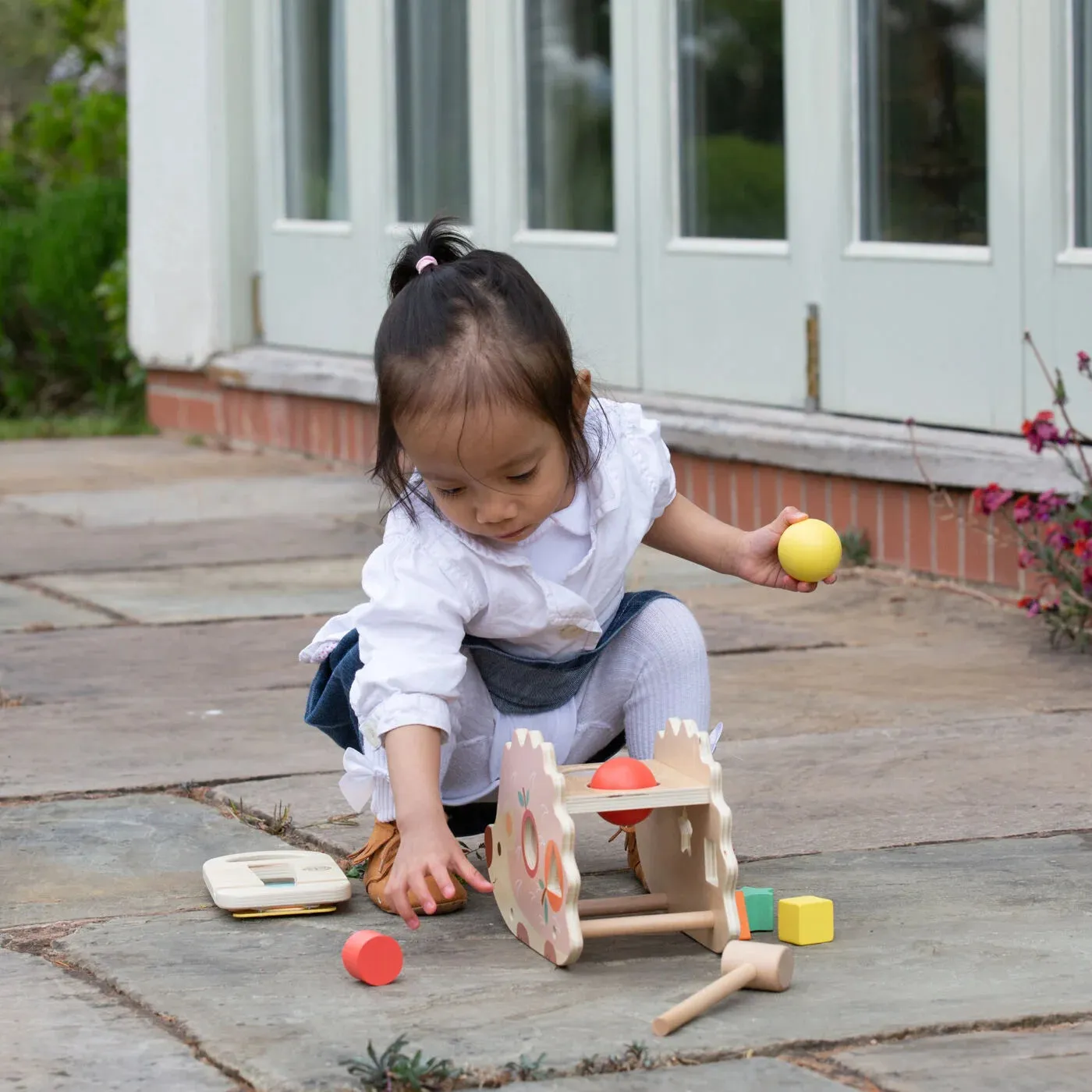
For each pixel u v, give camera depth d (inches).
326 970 114.0
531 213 335.0
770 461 274.5
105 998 109.7
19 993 110.3
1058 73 233.8
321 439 386.3
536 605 122.6
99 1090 95.3
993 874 133.3
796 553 126.9
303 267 394.9
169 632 233.0
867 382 267.1
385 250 368.8
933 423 257.0
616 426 130.0
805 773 163.2
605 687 130.7
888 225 263.4
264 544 296.4
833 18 266.1
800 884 131.5
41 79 856.3
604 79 312.7
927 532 254.4
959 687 197.9
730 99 288.5
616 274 312.0
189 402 431.8
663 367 304.5
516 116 333.1
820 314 273.4
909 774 162.4
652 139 301.4
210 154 406.9
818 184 271.3
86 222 480.7
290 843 144.9
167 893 131.9
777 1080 95.6
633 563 283.6
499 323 114.3
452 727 124.7
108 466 391.5
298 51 393.7
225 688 201.9
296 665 213.5
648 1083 95.1
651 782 115.5
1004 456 238.7
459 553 120.9
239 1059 98.6
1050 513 216.1
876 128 263.3
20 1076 97.2
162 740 178.2
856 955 115.6
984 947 117.0
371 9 365.1
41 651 221.6
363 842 142.9
